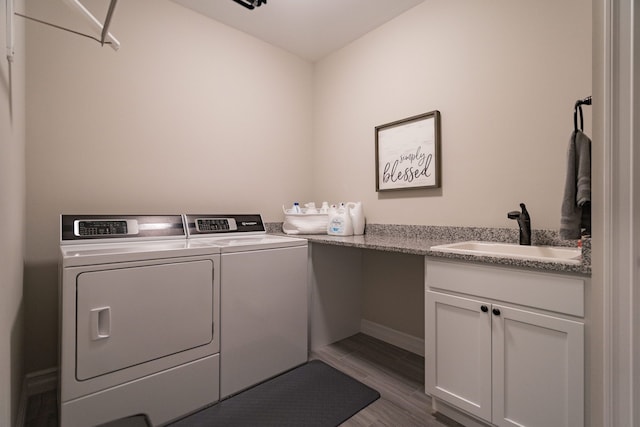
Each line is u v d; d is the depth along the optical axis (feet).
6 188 3.30
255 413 4.96
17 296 4.33
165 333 4.67
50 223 5.59
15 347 4.16
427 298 4.92
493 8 5.84
